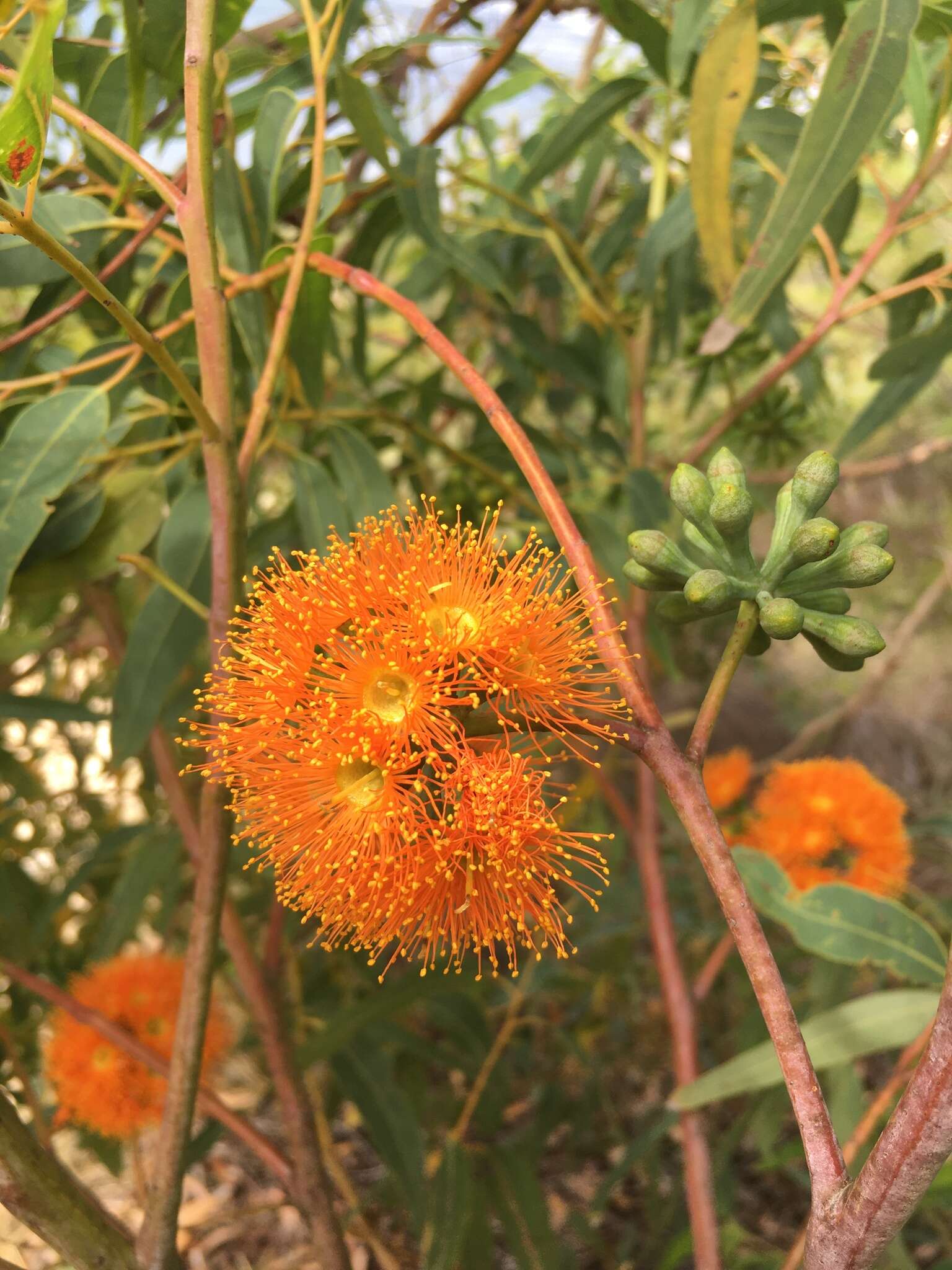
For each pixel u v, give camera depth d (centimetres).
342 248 60
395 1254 47
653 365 55
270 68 38
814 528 19
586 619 21
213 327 24
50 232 29
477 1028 48
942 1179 32
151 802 57
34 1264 42
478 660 19
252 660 20
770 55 40
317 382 35
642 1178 56
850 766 41
